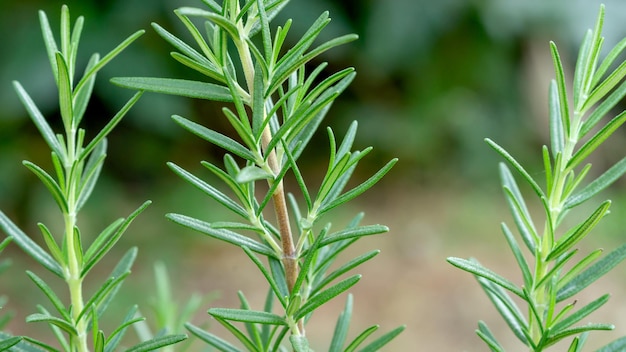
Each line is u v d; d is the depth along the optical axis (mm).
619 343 416
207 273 1696
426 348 1408
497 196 2061
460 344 1418
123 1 1859
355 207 2051
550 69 2143
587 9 1979
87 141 2035
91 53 1834
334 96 396
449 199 2076
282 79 403
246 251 403
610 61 416
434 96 2230
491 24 2062
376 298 1593
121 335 427
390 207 2072
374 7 2016
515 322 431
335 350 438
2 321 464
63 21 425
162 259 1727
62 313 414
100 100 1948
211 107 2156
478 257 1729
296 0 1899
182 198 1945
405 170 2221
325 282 418
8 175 1858
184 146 2156
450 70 2221
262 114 404
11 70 1802
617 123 409
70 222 426
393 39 2025
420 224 1941
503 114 2225
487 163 2150
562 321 411
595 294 1516
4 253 1721
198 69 407
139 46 1882
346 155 406
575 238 407
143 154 2105
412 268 1717
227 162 419
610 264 419
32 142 1945
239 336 418
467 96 2234
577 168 1979
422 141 2193
